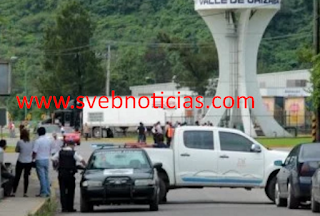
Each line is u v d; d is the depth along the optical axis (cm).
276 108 11994
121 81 14962
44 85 11444
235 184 3225
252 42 9594
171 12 16588
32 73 14250
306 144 2819
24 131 3225
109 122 10456
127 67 15275
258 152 3228
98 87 11412
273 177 3216
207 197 3494
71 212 2820
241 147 3238
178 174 3212
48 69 11575
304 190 2722
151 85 14238
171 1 16938
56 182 4138
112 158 2841
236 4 9244
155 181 2755
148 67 15612
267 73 14025
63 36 11381
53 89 11350
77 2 11488
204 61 14275
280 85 13212
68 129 8194
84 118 10494
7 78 3131
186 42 14875
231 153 3228
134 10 16912
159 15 16600
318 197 2544
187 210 2798
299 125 11700
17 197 3145
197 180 3219
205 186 3231
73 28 11375
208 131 3241
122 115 10456
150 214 2639
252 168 3219
